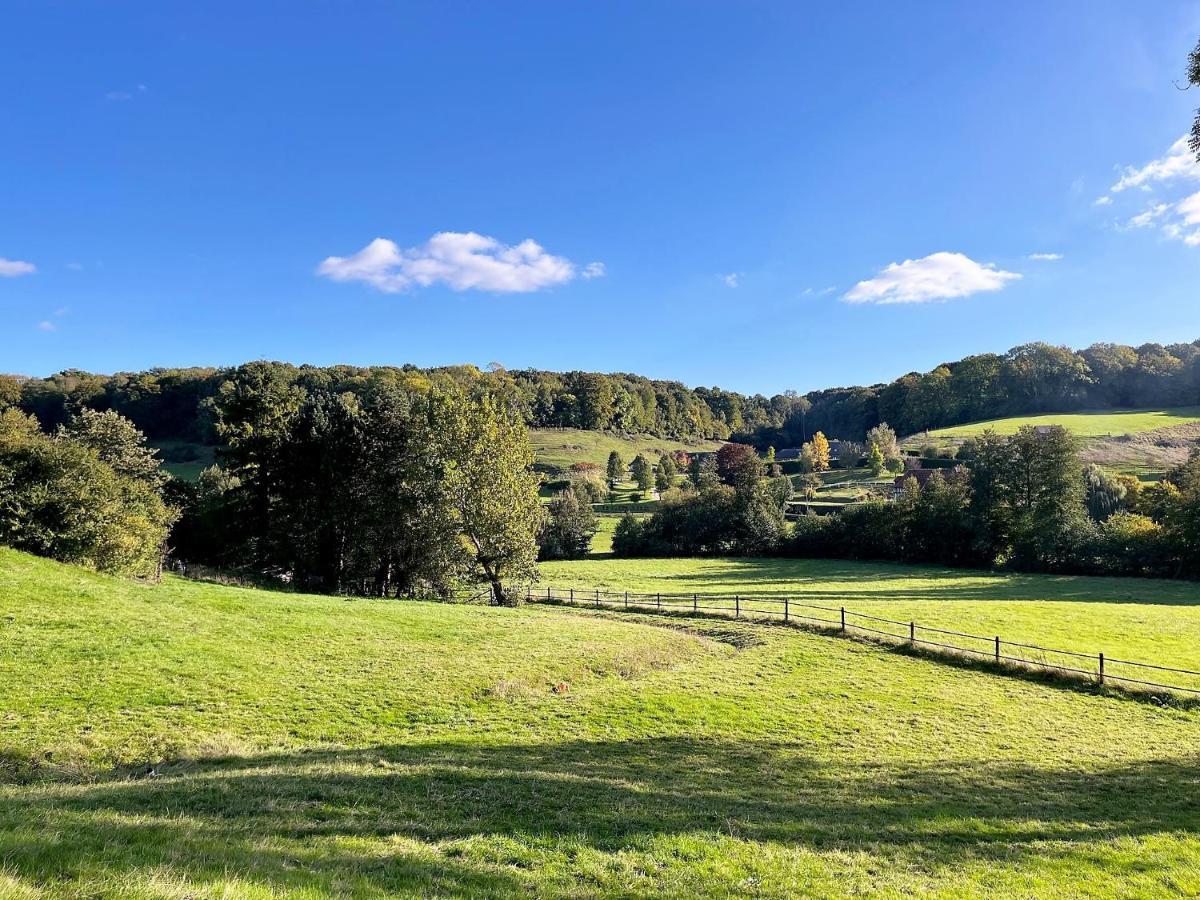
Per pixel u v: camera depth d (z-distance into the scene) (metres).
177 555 49.81
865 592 52.59
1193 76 12.62
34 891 4.73
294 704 16.30
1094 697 22.02
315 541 48.31
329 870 6.79
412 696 17.73
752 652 27.20
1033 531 66.75
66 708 14.21
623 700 19.00
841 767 14.59
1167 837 11.14
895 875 8.93
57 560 27.94
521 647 24.44
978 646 28.97
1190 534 58.56
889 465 123.88
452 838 8.76
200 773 11.53
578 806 10.59
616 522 109.56
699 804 11.24
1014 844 10.46
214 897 5.21
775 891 8.05
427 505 42.59
